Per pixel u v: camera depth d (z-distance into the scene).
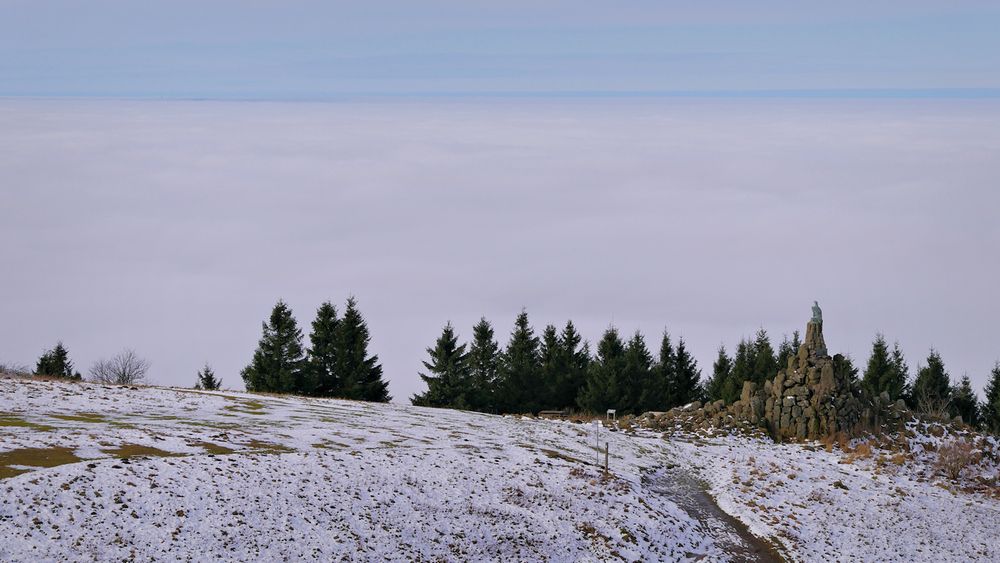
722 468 56.97
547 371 98.00
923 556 45.59
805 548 44.53
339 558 34.22
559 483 47.06
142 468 37.41
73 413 49.06
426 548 36.91
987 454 64.19
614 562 39.03
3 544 29.61
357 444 48.84
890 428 67.19
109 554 30.70
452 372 99.06
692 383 104.75
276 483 39.03
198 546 32.53
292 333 94.88
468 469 46.72
